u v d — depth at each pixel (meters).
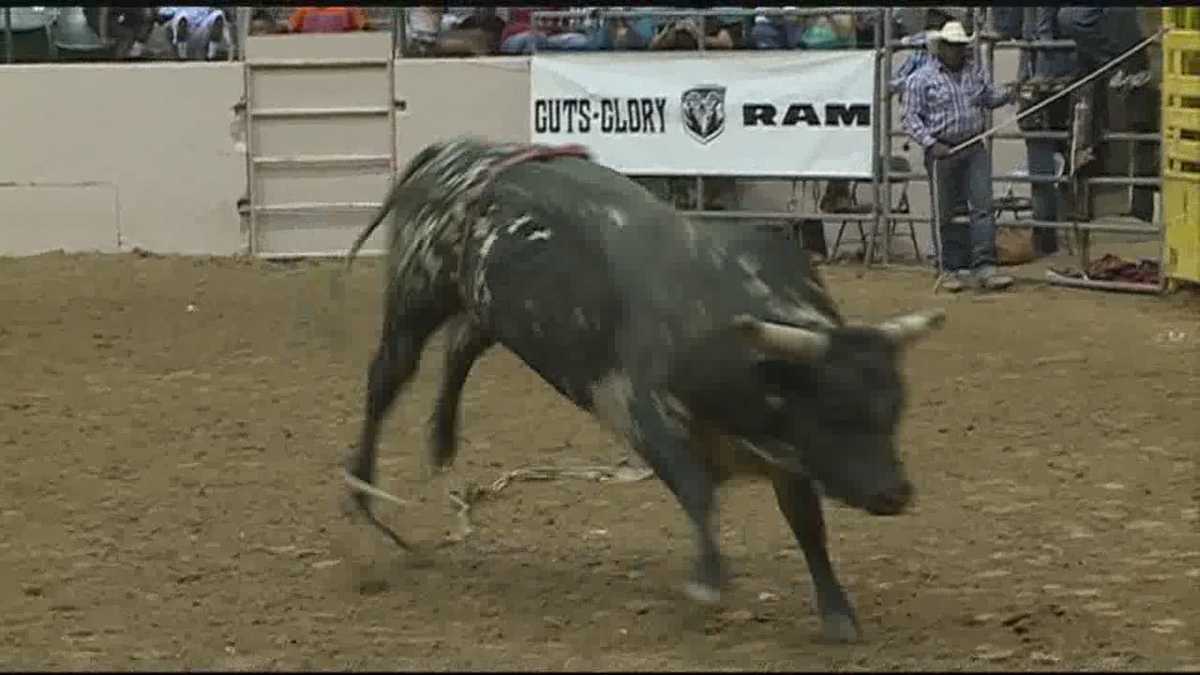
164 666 14.44
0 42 44.31
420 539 19.12
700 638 15.47
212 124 42.25
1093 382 27.05
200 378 28.17
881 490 13.68
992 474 21.80
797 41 40.66
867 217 38.44
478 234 16.30
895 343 13.98
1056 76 37.38
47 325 32.84
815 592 15.83
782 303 14.62
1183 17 34.03
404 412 25.64
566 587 17.27
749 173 39.31
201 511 20.31
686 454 14.83
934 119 35.44
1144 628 15.84
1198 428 24.14
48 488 21.38
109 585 17.36
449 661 14.62
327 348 30.64
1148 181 34.88
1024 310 33.34
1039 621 15.99
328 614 16.34
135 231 42.69
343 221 42.22
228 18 43.75
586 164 16.53
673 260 14.91
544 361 15.86
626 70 40.19
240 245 42.53
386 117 42.00
